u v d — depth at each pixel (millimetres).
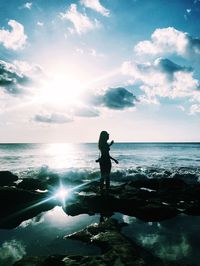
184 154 57094
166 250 5145
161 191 11602
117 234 5934
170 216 7969
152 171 21156
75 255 4770
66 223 7258
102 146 9758
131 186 12688
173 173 19672
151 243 5535
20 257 4922
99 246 5426
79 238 5902
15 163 34250
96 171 20172
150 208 8352
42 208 9055
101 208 8977
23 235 6223
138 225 6973
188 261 4656
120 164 30531
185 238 5891
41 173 21062
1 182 15688
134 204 9070
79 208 8781
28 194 10172
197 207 8648
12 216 8078
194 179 17469
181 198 10414
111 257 4695
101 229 6387
